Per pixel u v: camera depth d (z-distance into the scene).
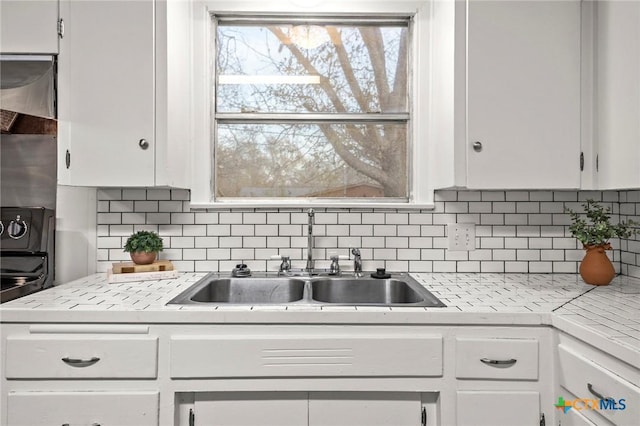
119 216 1.89
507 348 1.21
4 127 1.52
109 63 1.59
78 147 1.58
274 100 1.96
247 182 1.96
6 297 1.39
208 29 1.92
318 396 1.25
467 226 1.90
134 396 1.21
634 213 1.77
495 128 1.57
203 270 1.89
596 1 1.56
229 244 1.90
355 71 1.96
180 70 1.76
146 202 1.89
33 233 1.55
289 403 1.24
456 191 1.91
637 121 1.36
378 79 1.95
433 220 1.91
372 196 1.96
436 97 1.84
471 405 1.21
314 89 1.96
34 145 1.55
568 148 1.57
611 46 1.48
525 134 1.57
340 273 1.82
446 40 1.68
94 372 1.21
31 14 1.58
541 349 1.22
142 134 1.59
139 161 1.59
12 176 1.54
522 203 1.90
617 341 0.94
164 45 1.60
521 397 1.21
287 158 1.96
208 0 1.90
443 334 1.23
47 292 1.47
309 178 1.96
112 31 1.59
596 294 1.46
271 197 1.95
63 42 1.59
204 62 1.91
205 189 1.92
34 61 1.58
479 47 1.57
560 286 1.61
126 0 1.59
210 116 1.94
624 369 0.93
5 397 1.20
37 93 1.56
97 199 1.88
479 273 1.89
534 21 1.58
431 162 1.91
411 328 1.24
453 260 1.90
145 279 1.69
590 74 1.58
